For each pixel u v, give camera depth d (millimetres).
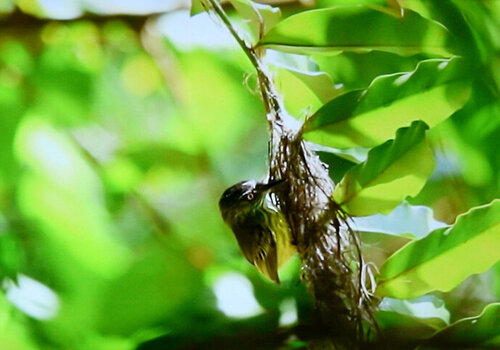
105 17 2047
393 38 1557
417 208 1616
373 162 1546
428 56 1651
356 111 1548
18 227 2031
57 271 1964
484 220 1529
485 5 1610
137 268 1870
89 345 1828
